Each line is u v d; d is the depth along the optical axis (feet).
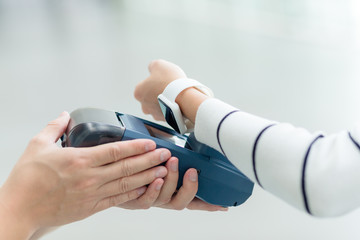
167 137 2.30
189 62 8.45
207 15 13.53
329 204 1.38
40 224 1.69
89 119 1.94
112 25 11.69
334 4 12.16
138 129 2.07
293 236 3.73
